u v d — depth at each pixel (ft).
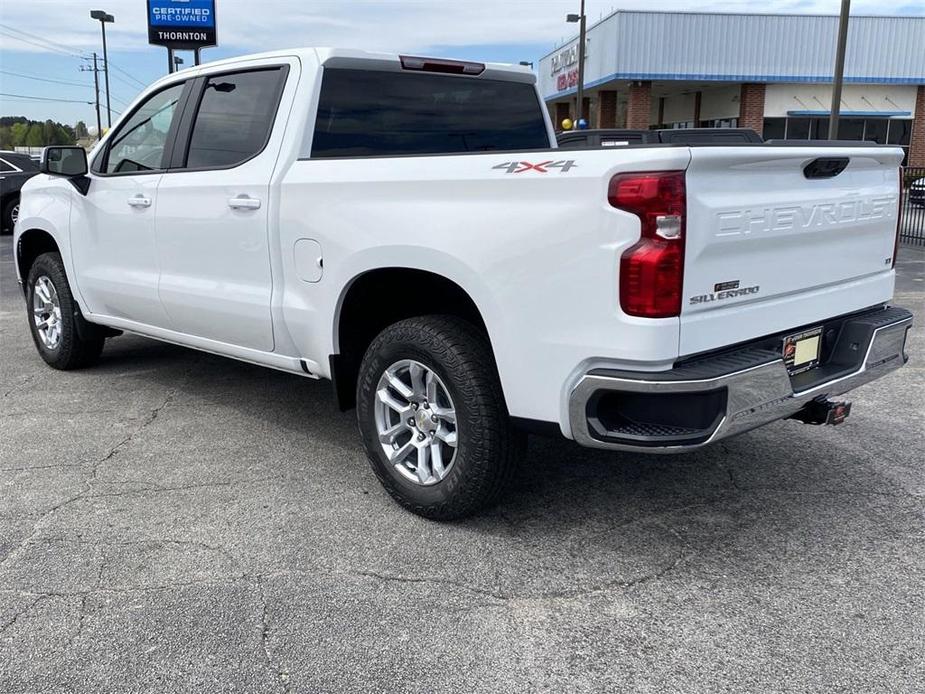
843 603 9.63
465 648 8.84
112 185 16.42
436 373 11.09
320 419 16.39
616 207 9.08
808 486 12.95
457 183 10.48
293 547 11.03
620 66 95.09
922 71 98.37
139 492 12.81
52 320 19.77
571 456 14.28
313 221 12.28
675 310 9.12
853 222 11.57
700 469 13.67
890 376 19.02
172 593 9.88
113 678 8.34
